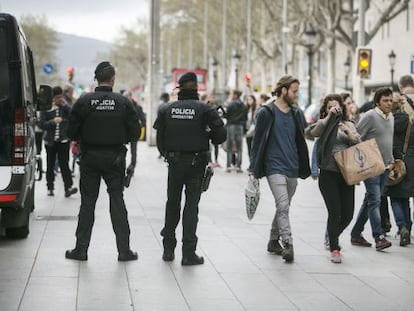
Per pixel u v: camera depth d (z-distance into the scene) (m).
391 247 12.08
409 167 12.18
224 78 85.88
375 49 68.25
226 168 26.14
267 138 10.76
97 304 8.35
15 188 10.91
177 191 10.53
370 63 28.12
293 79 10.79
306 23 61.12
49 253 10.96
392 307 8.55
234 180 22.31
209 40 107.88
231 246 11.80
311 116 39.94
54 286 9.08
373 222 11.76
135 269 10.07
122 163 10.61
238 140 24.88
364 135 11.96
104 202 16.33
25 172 10.97
